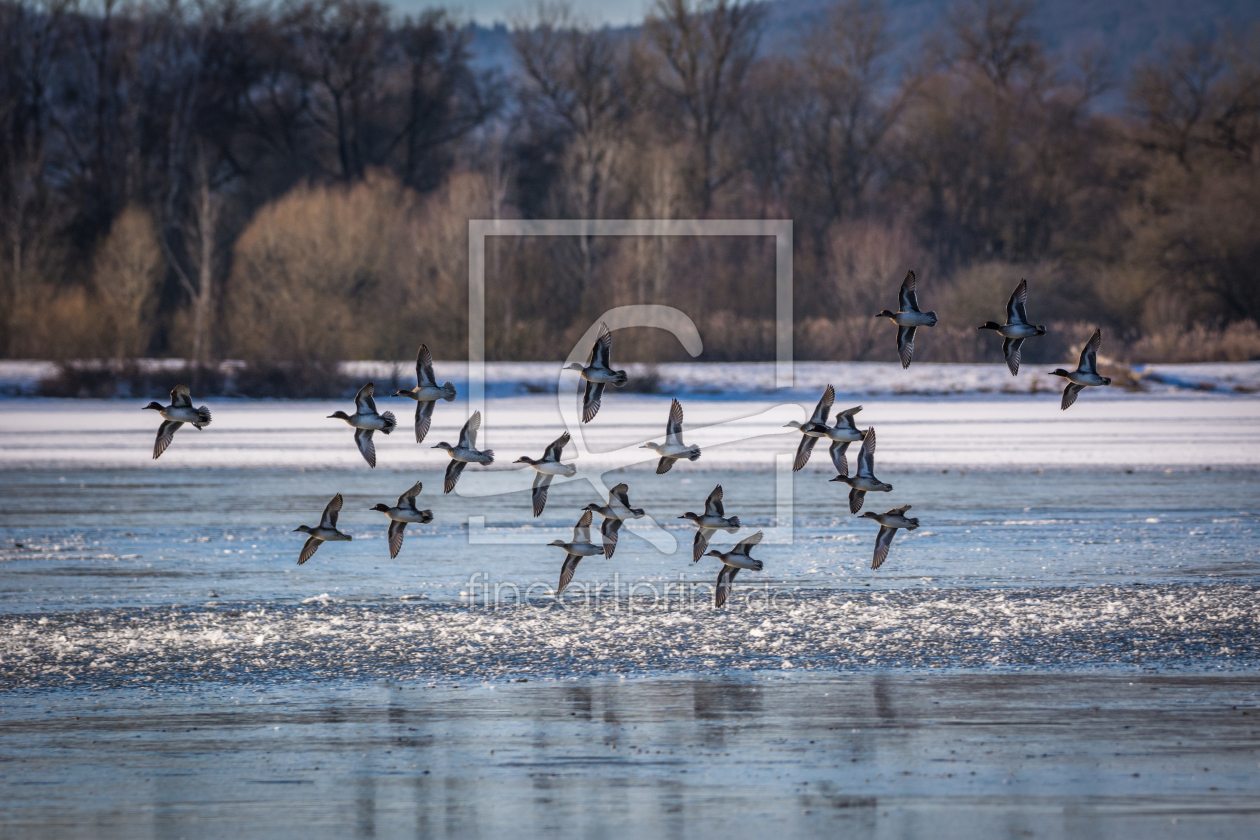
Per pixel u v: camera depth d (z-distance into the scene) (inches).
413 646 618.8
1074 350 2384.4
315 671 577.0
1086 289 2920.8
